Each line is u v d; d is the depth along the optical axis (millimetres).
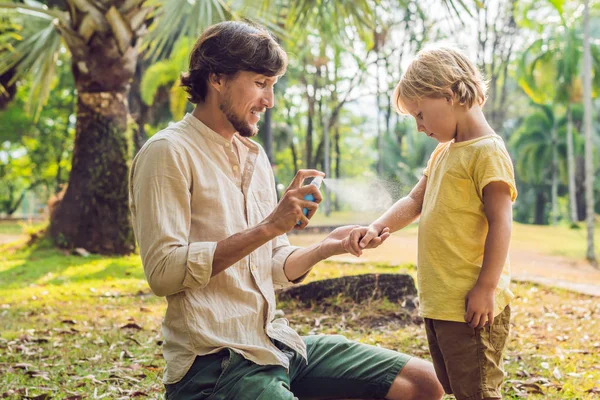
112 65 11305
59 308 6730
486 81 2879
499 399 2625
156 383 4000
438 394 2701
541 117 35562
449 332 2656
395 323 5785
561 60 22391
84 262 10320
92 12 10828
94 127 11461
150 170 2467
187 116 2641
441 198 2713
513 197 2666
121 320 6070
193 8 9500
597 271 11641
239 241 2367
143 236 2447
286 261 2846
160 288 2404
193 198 2521
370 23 9914
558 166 36281
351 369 2703
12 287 8156
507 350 4969
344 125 38312
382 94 30734
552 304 7219
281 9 10922
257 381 2402
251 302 2551
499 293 2645
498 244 2562
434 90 2678
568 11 21656
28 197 41969
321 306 6227
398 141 34938
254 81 2510
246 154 2748
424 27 25422
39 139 30422
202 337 2430
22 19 12125
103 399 3727
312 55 26078
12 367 4355
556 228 20141
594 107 35781
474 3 9273
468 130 2738
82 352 4797
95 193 11367
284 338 2656
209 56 2514
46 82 12047
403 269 9062
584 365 4629
